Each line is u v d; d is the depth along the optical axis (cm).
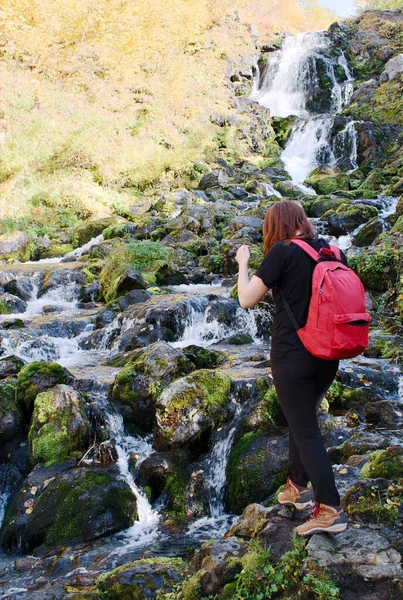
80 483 433
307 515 296
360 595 241
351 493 305
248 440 450
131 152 1814
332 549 260
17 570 377
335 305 239
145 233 1314
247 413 479
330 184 1717
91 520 407
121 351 715
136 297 838
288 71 2541
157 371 522
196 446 469
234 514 428
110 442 483
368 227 1057
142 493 446
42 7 1689
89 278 1061
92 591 320
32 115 1585
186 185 1861
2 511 462
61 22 1770
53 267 1146
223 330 759
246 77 2603
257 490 419
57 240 1443
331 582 243
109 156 1752
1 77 1588
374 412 480
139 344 707
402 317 711
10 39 1653
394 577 244
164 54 2225
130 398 516
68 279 1063
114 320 772
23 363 603
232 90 2452
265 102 2539
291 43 2772
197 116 2147
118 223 1431
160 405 473
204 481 448
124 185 1791
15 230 1416
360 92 2278
